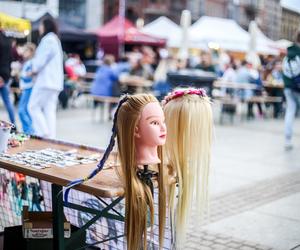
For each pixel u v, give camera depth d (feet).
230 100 41.27
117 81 38.99
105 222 10.79
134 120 8.36
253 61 66.90
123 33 67.26
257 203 17.20
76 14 116.16
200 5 175.11
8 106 29.78
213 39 64.39
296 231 14.53
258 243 13.52
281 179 21.02
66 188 9.14
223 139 31.99
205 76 40.68
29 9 74.13
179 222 9.30
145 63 50.06
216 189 18.98
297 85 27.73
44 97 22.95
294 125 41.29
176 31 73.26
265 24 220.64
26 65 23.73
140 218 8.50
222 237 13.85
